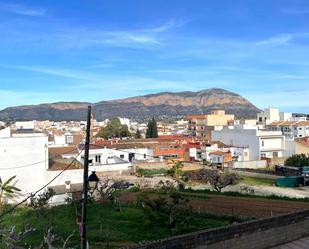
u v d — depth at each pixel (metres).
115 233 25.88
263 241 14.59
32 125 95.25
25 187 41.91
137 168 60.94
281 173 60.47
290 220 15.59
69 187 43.28
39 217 29.94
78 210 31.84
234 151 83.94
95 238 24.69
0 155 41.19
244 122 132.25
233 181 46.50
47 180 43.62
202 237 12.97
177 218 27.81
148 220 27.78
